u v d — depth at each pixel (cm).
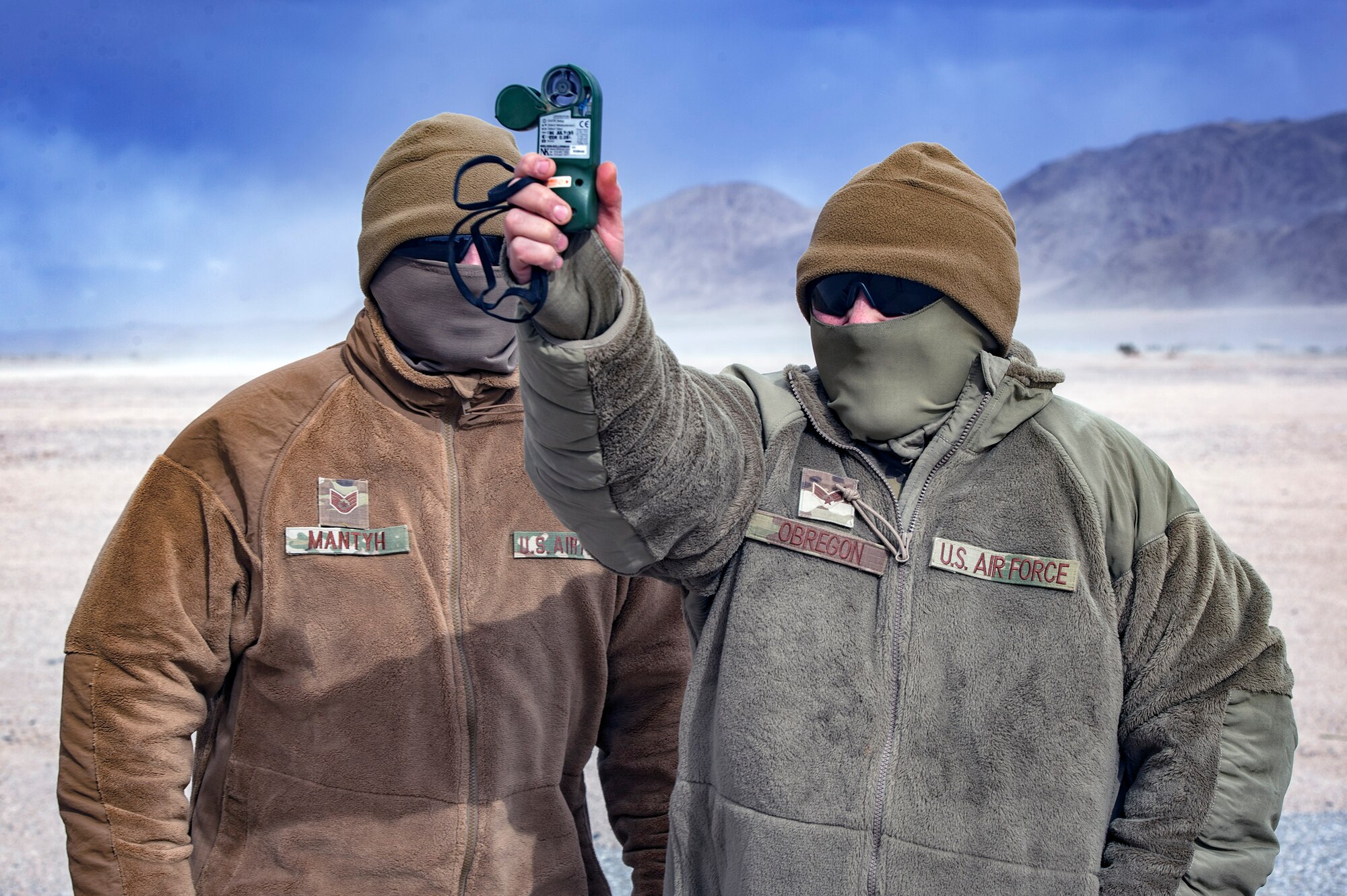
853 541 188
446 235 216
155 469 216
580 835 246
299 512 219
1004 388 190
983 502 188
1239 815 183
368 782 217
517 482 232
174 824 215
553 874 230
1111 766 181
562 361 151
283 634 216
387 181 221
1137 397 3197
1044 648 180
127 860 209
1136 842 183
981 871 176
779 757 180
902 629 184
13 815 484
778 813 179
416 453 226
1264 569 1137
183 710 218
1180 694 185
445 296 219
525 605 229
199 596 217
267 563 216
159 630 213
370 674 218
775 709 181
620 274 154
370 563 221
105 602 212
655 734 251
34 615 895
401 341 228
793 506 192
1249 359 5809
